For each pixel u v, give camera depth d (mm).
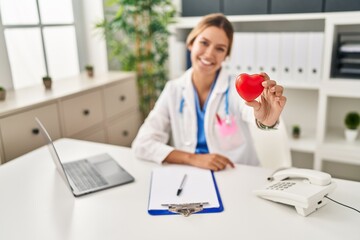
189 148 1537
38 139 1733
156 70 2730
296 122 2529
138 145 1423
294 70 2125
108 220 977
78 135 2004
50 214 1019
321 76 2059
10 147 1596
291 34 2072
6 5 2045
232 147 1516
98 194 1131
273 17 2068
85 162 1392
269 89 992
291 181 1067
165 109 1577
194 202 1052
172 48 2486
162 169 1310
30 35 2244
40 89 2027
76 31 2639
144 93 2760
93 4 2621
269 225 926
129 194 1125
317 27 2281
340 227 909
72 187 1172
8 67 2057
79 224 960
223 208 1020
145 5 2432
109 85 2236
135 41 2607
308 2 2000
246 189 1131
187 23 2342
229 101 1495
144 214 1002
